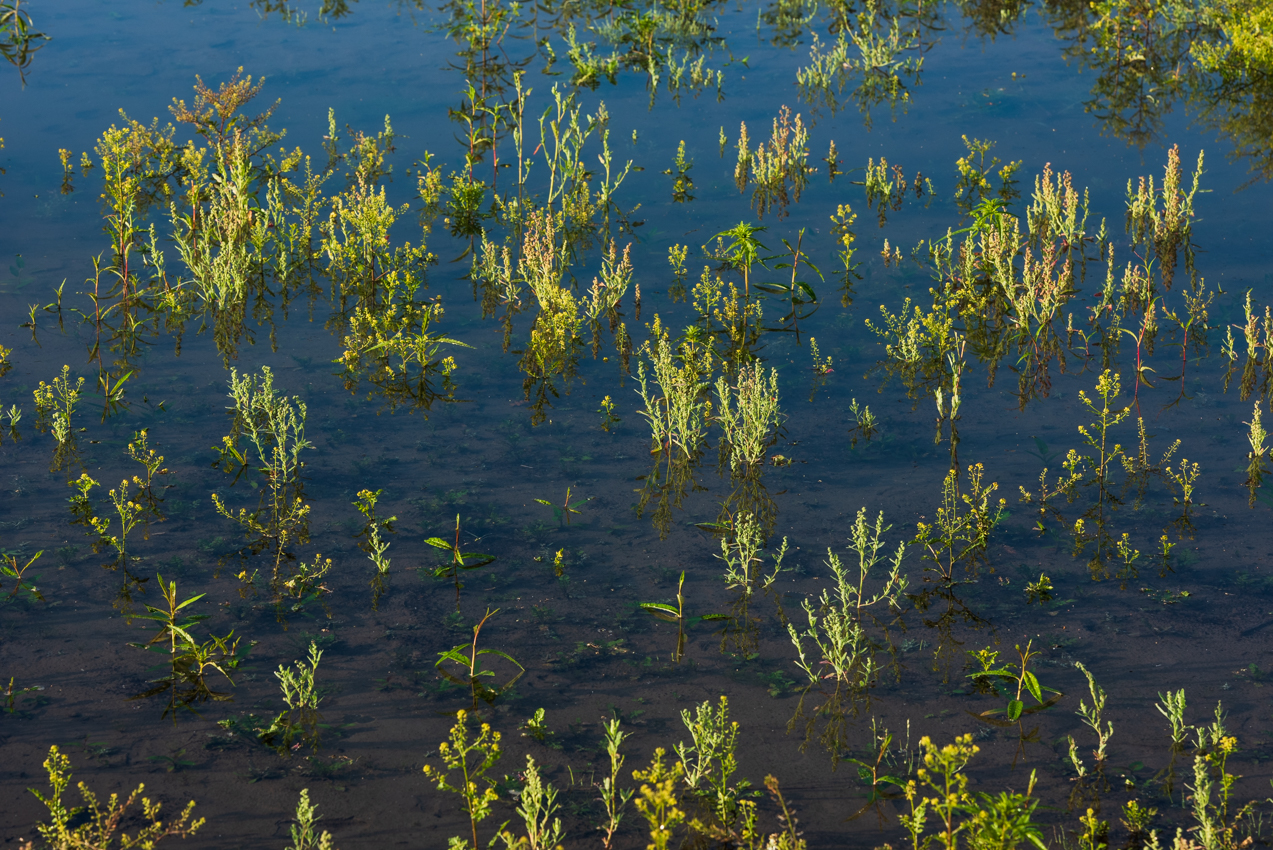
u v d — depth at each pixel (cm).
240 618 591
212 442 778
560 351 859
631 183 1274
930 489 744
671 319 980
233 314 933
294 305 1006
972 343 891
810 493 741
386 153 1305
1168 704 488
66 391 826
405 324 901
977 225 877
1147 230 1005
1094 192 1216
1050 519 705
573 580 639
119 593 603
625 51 1602
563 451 785
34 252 1093
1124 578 641
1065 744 501
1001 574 648
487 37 1576
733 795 448
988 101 1466
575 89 1440
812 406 862
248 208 992
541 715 491
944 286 931
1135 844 434
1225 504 713
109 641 566
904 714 524
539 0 1708
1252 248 1099
